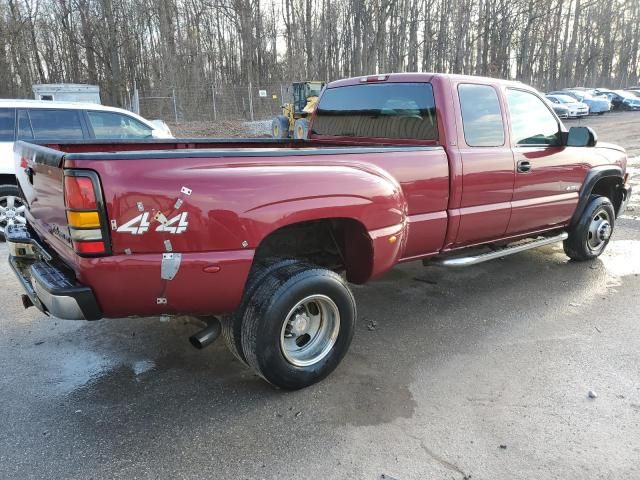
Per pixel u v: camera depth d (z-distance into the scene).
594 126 26.06
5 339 3.88
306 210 2.94
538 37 53.34
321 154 3.17
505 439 2.75
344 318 3.28
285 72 39.53
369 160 3.42
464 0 39.28
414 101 4.17
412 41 40.09
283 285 2.96
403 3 39.19
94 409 3.00
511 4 44.88
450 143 3.96
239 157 2.81
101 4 32.41
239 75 39.91
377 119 4.53
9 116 6.47
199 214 2.62
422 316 4.38
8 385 3.24
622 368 3.49
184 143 4.54
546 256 6.12
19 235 3.49
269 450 2.65
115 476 2.46
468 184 4.08
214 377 3.37
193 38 36.56
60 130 6.76
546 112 4.87
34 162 3.00
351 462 2.56
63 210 2.67
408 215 3.75
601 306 4.59
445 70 41.78
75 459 2.57
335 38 40.50
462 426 2.86
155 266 2.58
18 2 34.56
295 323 3.13
